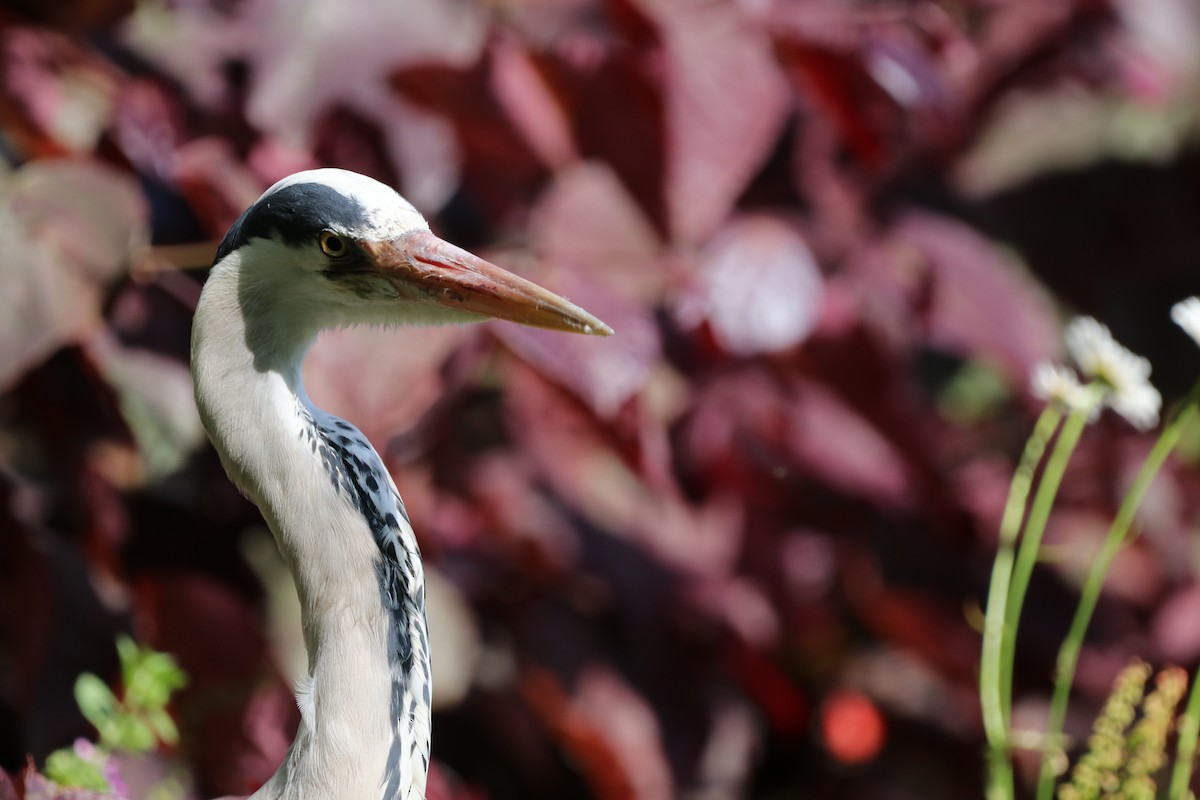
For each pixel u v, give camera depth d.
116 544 8.91
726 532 9.07
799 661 9.21
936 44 9.00
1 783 8.54
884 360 9.01
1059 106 9.19
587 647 9.05
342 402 8.77
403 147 8.89
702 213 8.91
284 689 8.95
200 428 8.90
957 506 9.10
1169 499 9.22
